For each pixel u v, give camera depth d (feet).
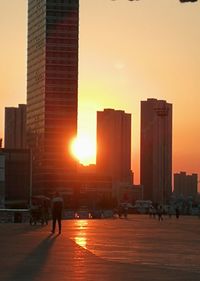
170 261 60.70
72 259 59.41
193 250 75.56
